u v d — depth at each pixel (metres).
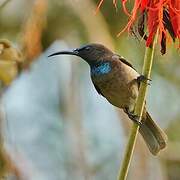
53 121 15.45
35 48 10.26
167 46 7.38
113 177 14.91
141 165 10.35
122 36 13.04
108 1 13.08
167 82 14.97
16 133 15.37
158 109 15.16
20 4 13.20
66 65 13.09
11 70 9.55
